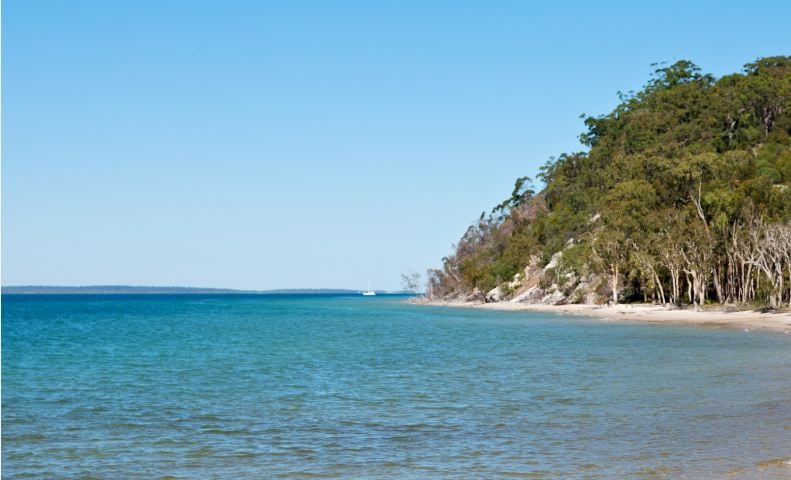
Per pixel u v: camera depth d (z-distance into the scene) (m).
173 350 60.75
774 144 153.12
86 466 21.14
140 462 21.50
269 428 26.14
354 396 33.19
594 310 125.88
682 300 121.00
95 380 40.44
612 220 122.88
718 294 110.31
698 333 70.81
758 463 19.66
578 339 67.12
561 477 18.94
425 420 27.19
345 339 72.56
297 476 19.75
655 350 53.72
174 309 197.88
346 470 20.22
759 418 25.78
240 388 36.44
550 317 114.56
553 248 171.88
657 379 37.16
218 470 20.52
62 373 43.97
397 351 57.19
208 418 28.23
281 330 90.94
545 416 27.45
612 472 19.23
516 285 182.25
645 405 29.28
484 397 32.34
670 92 195.38
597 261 131.62
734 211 105.31
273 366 46.75
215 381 39.41
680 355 49.47
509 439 23.59
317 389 35.66
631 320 97.69
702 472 18.95
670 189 118.12
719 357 47.31
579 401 30.73
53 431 26.00
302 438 24.39
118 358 53.66
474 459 21.05
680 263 111.62
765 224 97.19
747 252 101.06
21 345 67.75
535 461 20.62
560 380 37.66
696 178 114.62
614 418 26.67
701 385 34.44
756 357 46.72
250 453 22.41
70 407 31.14
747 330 72.94
